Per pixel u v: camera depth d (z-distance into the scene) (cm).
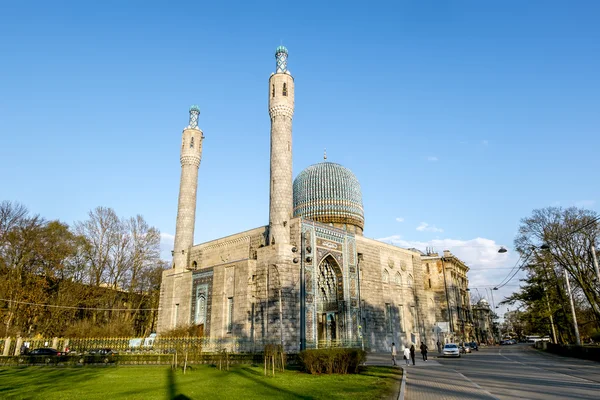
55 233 5756
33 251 5431
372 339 5325
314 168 6412
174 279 5494
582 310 6372
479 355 5272
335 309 4959
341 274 5053
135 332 6644
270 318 4138
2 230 5359
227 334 4512
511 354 5450
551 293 6094
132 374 2714
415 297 6456
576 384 2105
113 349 4391
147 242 6762
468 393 1838
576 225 4934
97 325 5725
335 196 6150
